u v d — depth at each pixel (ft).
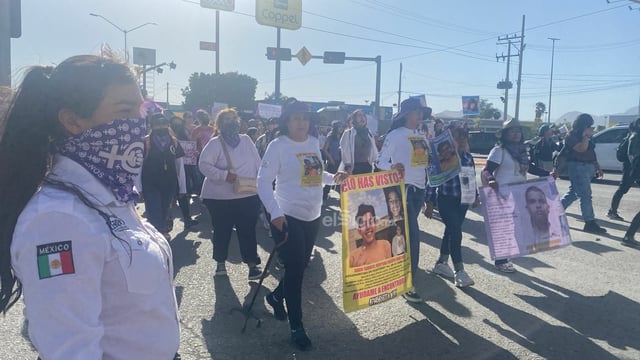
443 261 18.61
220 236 17.80
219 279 17.89
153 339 4.27
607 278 18.49
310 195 12.81
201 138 31.63
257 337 13.20
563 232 19.25
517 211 18.70
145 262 4.17
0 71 16.44
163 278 4.42
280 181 12.87
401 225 14.52
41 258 3.64
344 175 13.11
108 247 3.95
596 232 26.20
